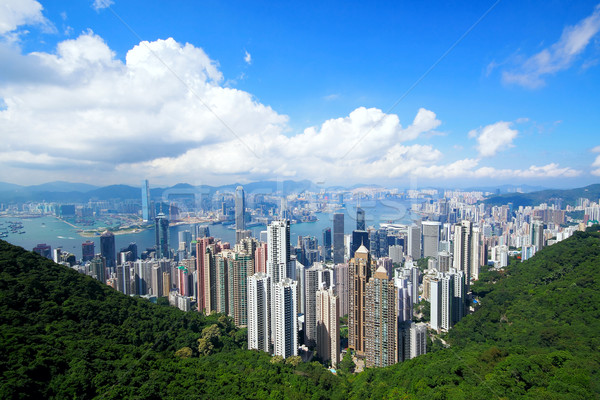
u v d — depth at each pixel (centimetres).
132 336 7350
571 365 6050
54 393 4466
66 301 7200
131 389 4912
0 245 7981
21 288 6819
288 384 6950
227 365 7588
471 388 5969
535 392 5553
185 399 5156
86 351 5525
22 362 4662
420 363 7831
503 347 7719
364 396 7019
